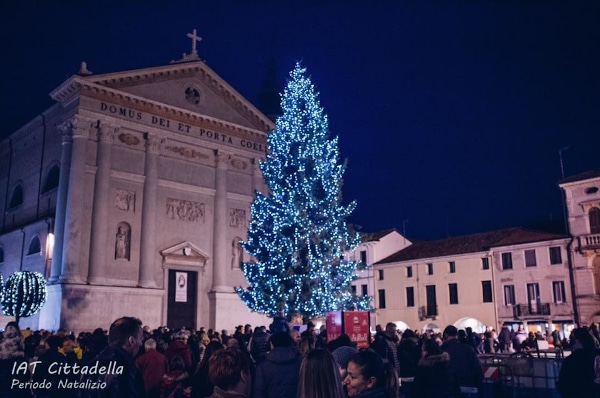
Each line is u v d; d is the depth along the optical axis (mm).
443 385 8281
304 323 28141
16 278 30266
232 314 39531
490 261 50562
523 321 47281
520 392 14648
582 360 8219
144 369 9859
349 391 5344
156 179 37781
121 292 34531
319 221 30203
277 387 7480
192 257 38906
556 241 46375
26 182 42062
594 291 44062
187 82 40719
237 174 42719
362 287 59938
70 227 33406
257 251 31547
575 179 45969
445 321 52625
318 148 30750
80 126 34906
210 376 5328
